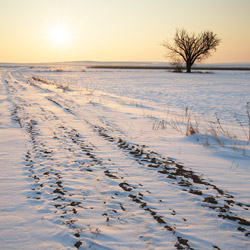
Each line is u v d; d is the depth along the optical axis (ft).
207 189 12.44
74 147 19.63
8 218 9.54
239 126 31.65
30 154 17.79
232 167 15.64
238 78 139.95
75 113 35.94
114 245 7.99
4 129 25.54
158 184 12.98
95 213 9.98
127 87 87.81
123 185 12.78
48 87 78.59
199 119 35.86
